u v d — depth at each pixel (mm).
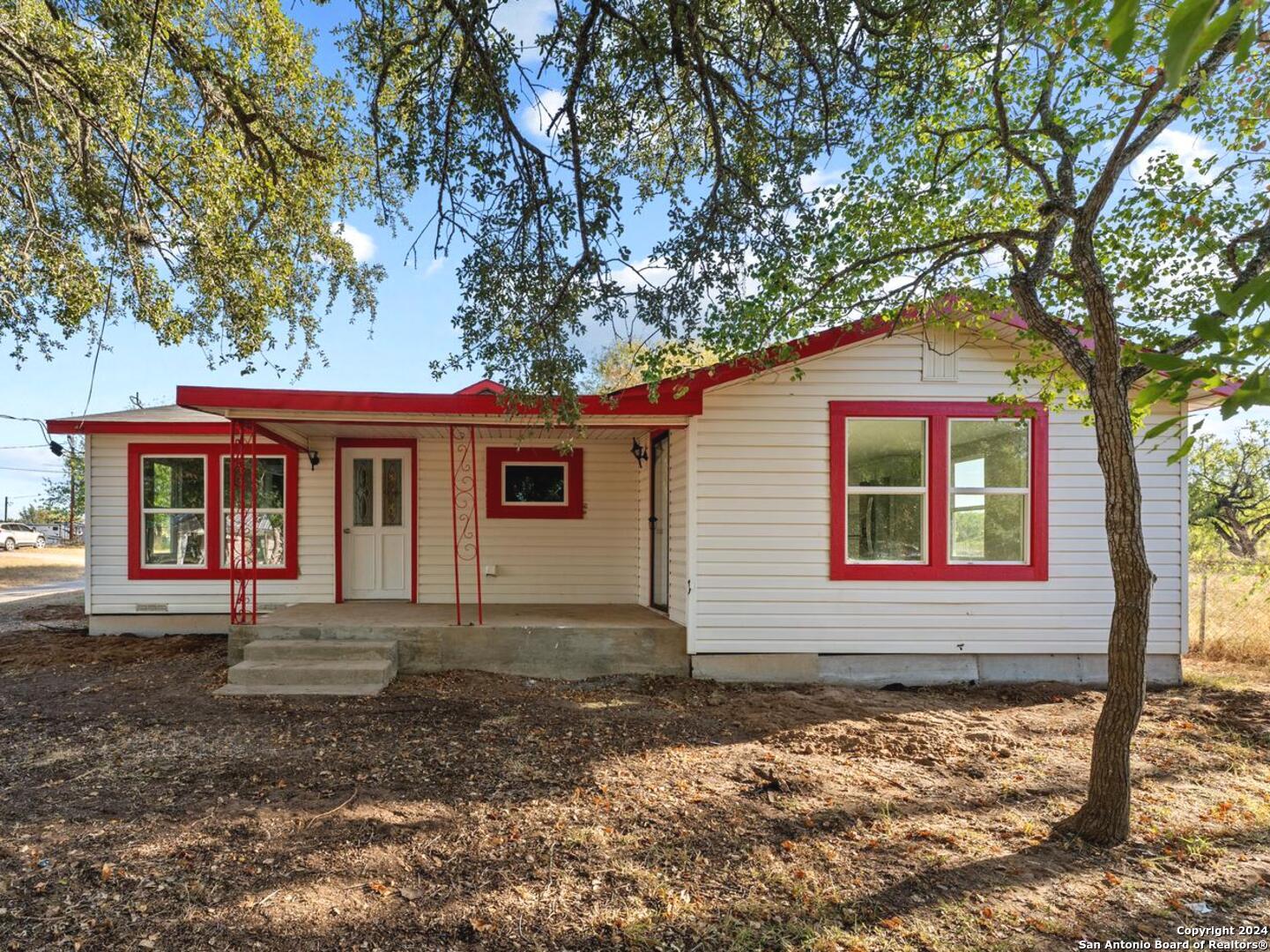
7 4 7461
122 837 3869
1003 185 6184
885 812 4383
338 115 10391
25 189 8719
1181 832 4164
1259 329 1869
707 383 7633
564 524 10039
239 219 10117
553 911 3273
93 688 7195
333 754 5262
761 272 5934
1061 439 7992
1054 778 5008
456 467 10000
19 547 37500
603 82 5770
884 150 6344
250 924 3111
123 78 8008
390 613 8883
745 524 7789
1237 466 15750
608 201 5383
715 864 3719
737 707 6789
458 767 5031
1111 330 4082
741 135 6012
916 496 7969
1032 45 4957
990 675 7918
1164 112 4082
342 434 9375
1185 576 8016
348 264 11562
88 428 9711
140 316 9727
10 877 3436
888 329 7535
